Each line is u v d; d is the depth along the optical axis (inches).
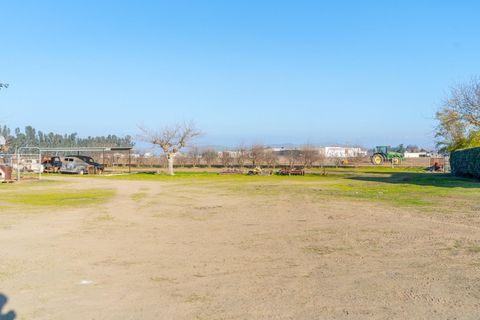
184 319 182.5
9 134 2020.2
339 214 485.4
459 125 1460.4
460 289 218.8
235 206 573.3
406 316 183.5
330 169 1888.5
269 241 341.7
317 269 258.8
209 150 2165.4
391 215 471.8
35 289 223.0
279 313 187.9
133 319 183.2
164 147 1523.1
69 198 690.8
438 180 1075.3
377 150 2379.4
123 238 357.1
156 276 246.2
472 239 341.7
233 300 205.2
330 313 187.5
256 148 2187.5
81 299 207.9
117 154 2330.2
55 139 2994.6
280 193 759.7
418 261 275.6
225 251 307.7
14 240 347.9
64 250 311.7
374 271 253.4
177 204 602.9
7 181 1080.2
